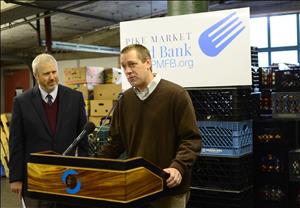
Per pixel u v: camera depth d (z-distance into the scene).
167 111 1.85
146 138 1.87
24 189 2.33
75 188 1.46
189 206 2.87
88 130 2.01
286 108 2.77
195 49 2.78
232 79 2.66
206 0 4.51
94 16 7.00
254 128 2.98
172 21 2.85
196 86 2.79
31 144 2.34
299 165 2.74
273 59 5.73
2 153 6.71
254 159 3.01
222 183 2.74
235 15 2.64
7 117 6.72
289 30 5.60
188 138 1.82
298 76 2.74
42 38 8.81
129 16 7.39
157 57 2.91
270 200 2.98
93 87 5.93
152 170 1.51
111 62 10.23
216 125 2.72
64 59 10.48
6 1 4.96
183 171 1.71
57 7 5.67
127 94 1.96
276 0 5.17
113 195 1.37
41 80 2.31
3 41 9.34
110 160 1.39
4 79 13.21
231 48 2.66
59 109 2.38
